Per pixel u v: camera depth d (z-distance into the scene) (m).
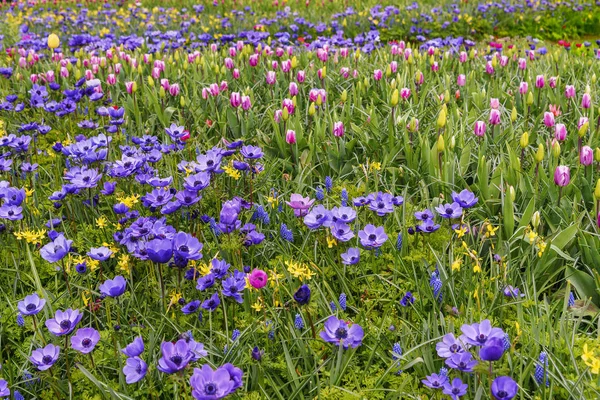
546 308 1.71
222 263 1.74
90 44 4.93
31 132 2.81
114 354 1.66
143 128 2.89
